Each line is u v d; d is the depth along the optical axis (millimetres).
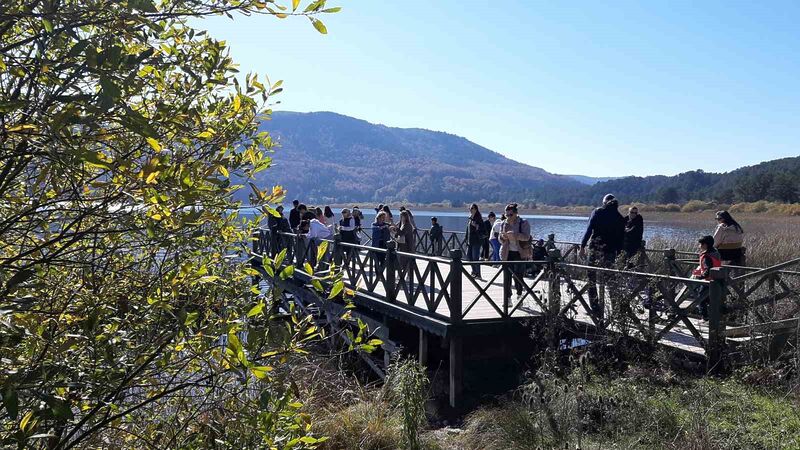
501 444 6148
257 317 2615
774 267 7301
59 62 1877
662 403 5918
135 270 2645
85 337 2102
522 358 9164
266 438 2463
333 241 12508
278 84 2807
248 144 2732
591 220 9203
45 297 2346
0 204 2152
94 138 1901
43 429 2123
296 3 2012
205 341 2357
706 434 5199
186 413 2936
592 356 6863
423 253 19078
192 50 2604
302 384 6805
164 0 2164
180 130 2225
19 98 2002
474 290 11570
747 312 7273
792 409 5586
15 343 1923
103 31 2068
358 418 6641
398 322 10664
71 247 2484
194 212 2205
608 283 7586
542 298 8258
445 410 8141
